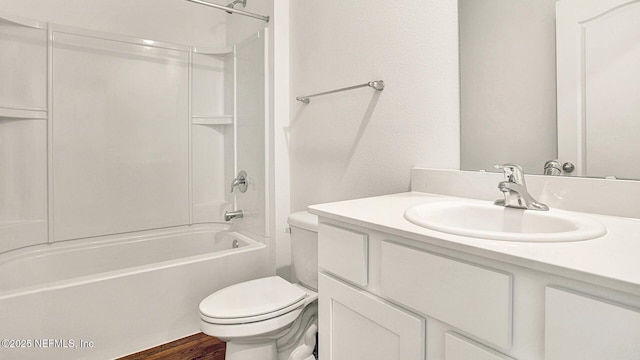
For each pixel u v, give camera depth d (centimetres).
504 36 110
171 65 244
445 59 127
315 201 193
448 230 72
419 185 134
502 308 59
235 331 123
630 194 84
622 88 87
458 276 66
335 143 177
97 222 217
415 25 137
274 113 207
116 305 156
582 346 50
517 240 65
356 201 115
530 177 103
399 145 144
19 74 190
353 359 92
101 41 217
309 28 194
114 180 223
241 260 195
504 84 111
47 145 199
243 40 230
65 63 204
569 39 96
